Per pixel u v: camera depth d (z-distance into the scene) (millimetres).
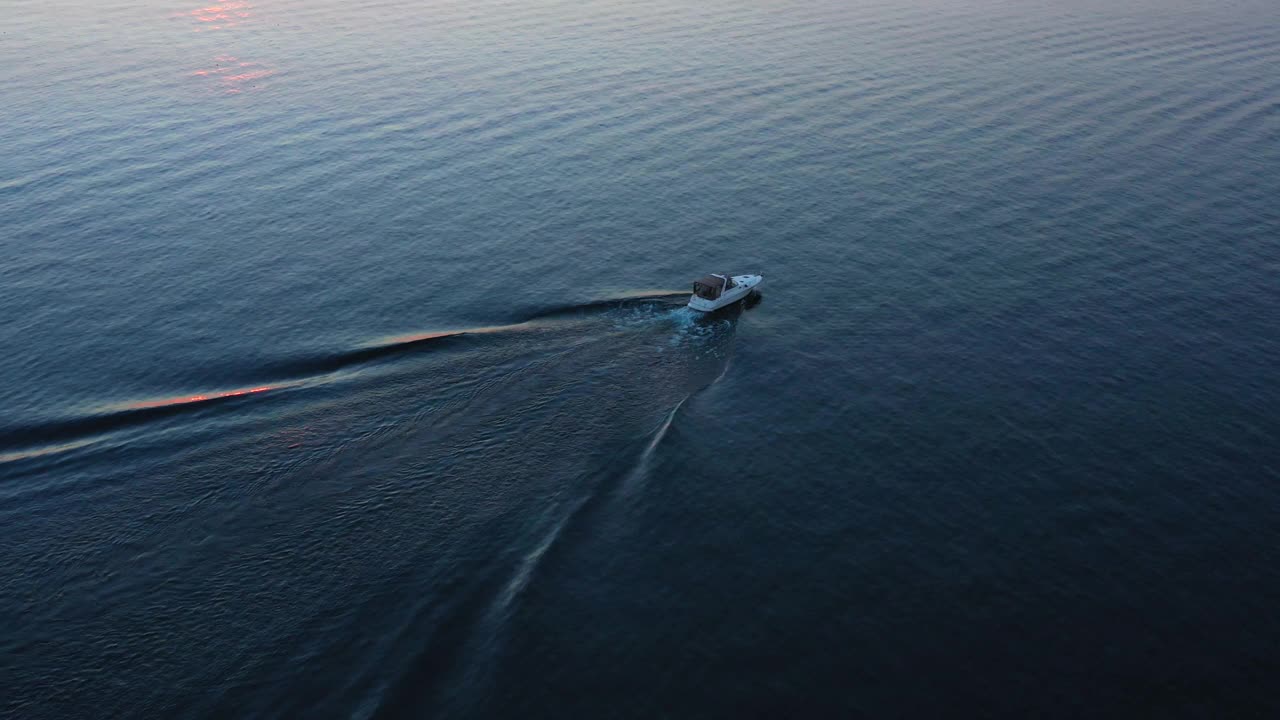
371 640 38812
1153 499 47250
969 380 57875
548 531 45031
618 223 79875
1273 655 37938
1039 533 45062
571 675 37156
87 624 39938
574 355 60469
